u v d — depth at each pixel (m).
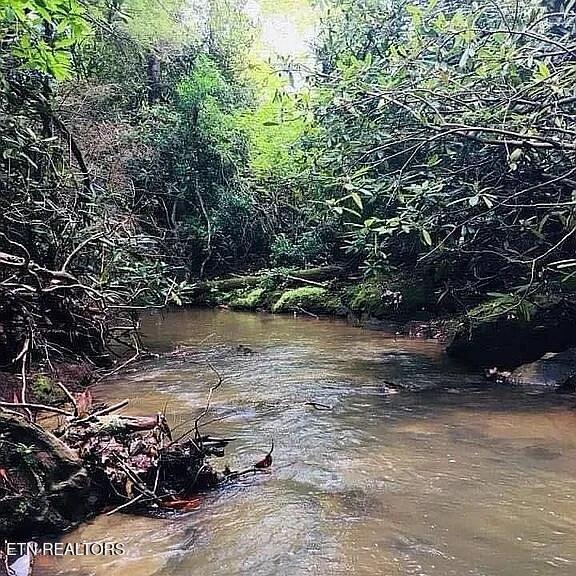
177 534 3.20
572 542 3.04
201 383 6.42
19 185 6.25
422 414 5.23
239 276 16.09
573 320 6.61
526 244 7.48
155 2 14.88
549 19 7.75
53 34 5.62
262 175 16.95
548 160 6.37
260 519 3.33
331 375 6.77
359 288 11.71
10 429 3.35
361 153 7.73
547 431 4.75
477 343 7.01
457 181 7.53
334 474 3.94
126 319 8.07
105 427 3.89
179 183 16.92
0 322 5.89
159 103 17.20
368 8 9.50
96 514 3.44
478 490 3.67
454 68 6.74
